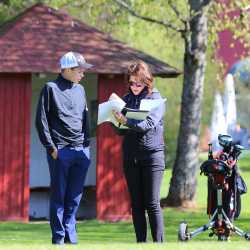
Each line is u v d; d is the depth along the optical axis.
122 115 31.55
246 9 65.31
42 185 64.50
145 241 32.50
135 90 32.41
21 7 76.31
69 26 60.00
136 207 32.38
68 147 33.03
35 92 64.12
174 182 64.94
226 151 39.00
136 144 31.81
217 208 38.44
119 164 57.94
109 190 57.75
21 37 58.09
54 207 32.88
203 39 64.94
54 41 58.25
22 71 55.41
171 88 100.19
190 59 65.00
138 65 32.41
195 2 64.25
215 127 65.75
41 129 32.78
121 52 58.50
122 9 67.69
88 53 57.72
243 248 28.75
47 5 61.56
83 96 33.62
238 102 80.75
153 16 66.25
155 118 31.56
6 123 56.34
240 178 38.78
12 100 56.38
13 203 56.38
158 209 32.00
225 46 80.50
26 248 28.69
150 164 31.86
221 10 66.12
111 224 55.84
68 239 33.09
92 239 46.94
